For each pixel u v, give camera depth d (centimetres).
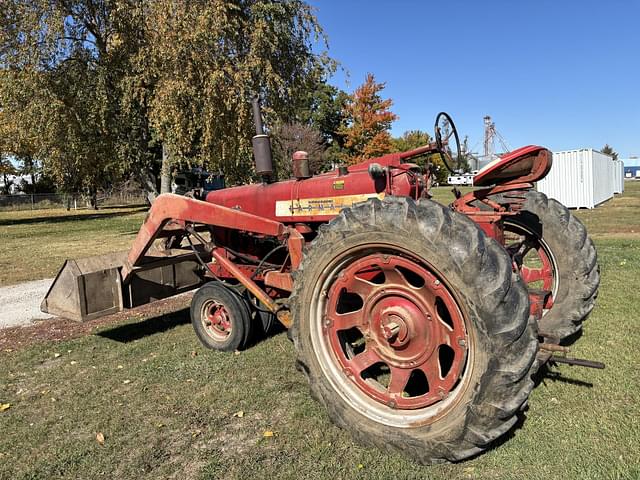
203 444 272
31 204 3706
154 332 485
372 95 3456
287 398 321
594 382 314
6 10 1262
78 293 400
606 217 1465
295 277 279
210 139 1245
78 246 1245
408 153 337
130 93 1273
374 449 252
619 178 3127
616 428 261
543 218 376
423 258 229
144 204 3931
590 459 236
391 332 250
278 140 1512
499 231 309
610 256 747
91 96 1312
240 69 1270
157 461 258
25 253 1136
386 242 241
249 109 1295
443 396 236
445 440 225
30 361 416
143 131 1462
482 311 210
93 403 328
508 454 243
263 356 397
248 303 412
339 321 273
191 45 1191
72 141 1316
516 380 208
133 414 310
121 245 1250
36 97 1279
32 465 259
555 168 1917
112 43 1302
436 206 234
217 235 465
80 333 496
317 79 1554
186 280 487
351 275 266
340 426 265
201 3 1226
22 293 720
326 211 354
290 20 1378
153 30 1230
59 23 1226
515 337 208
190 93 1199
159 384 353
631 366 336
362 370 268
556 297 371
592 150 1825
